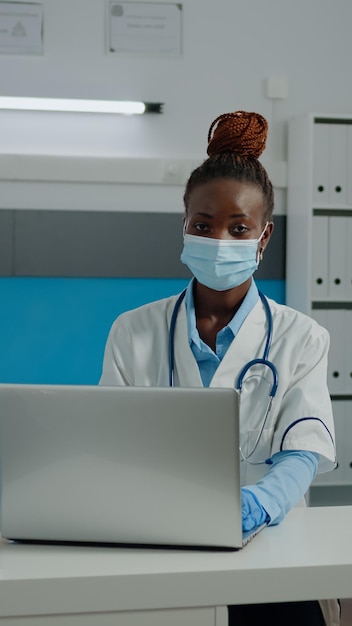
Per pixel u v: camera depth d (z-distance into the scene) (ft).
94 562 4.20
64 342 12.45
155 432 4.33
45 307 12.40
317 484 12.25
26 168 12.11
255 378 5.66
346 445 12.29
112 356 6.08
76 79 12.29
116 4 12.28
